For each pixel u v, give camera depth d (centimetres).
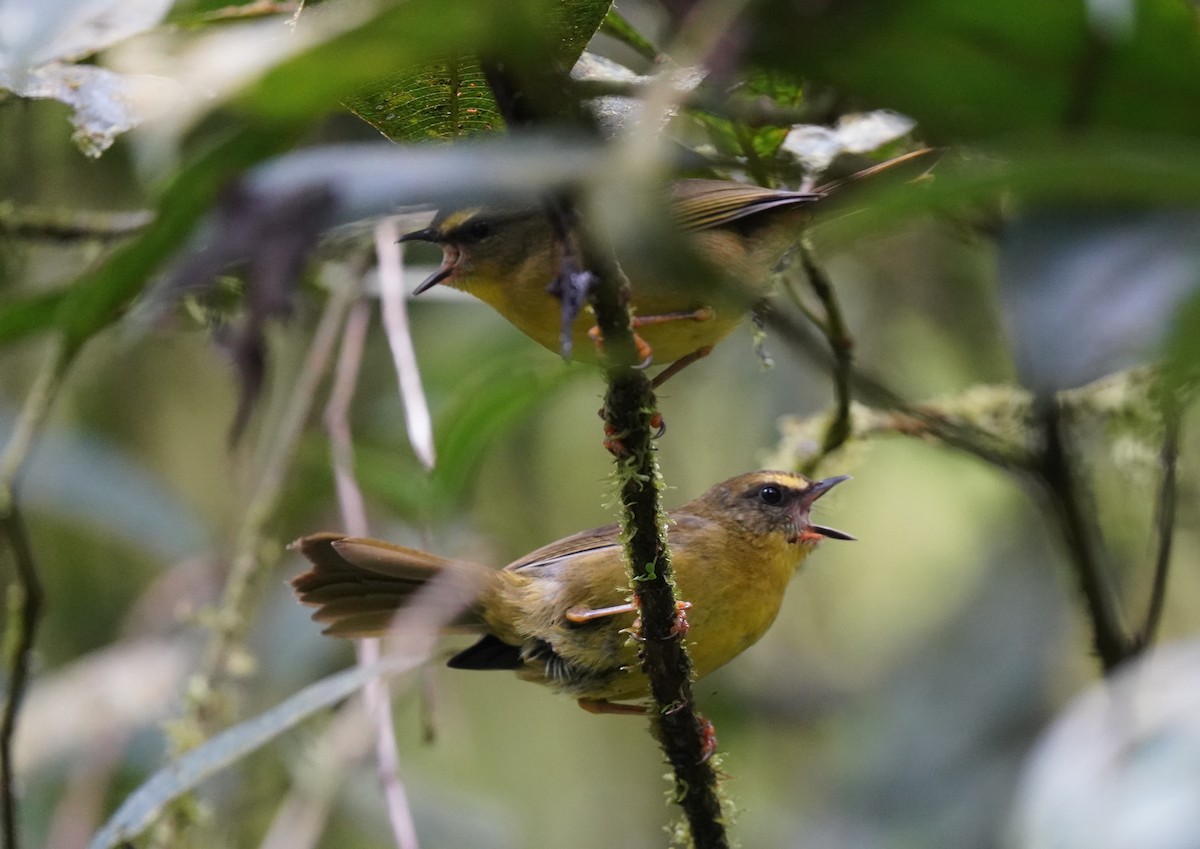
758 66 382
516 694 1349
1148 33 366
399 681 988
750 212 681
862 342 1162
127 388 1200
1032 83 381
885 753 1250
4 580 1159
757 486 828
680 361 677
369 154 280
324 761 909
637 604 575
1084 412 851
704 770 613
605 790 1300
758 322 732
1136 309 319
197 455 1216
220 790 1035
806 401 1202
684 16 458
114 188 1082
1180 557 1105
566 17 361
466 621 795
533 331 706
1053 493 768
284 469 961
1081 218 338
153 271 433
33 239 892
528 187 260
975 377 1152
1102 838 278
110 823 653
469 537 975
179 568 1036
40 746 982
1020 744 1215
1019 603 1273
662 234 264
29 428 691
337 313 977
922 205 295
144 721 991
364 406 1196
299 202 271
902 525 1355
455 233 698
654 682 593
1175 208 330
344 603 768
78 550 1222
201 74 285
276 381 1198
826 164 707
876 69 382
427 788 1127
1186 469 935
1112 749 295
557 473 1270
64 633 1202
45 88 587
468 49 286
